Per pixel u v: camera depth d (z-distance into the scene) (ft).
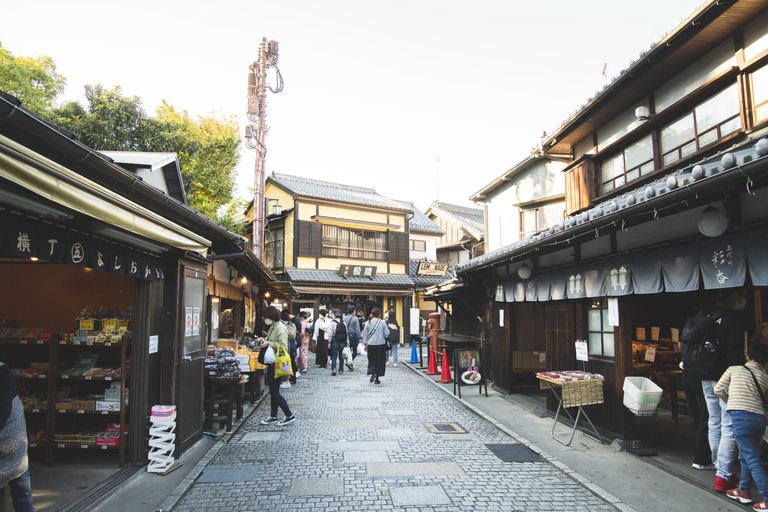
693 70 23.81
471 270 32.50
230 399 21.71
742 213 12.95
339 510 13.52
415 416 25.80
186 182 48.65
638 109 26.63
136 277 15.21
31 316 19.86
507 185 49.90
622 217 14.52
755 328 16.07
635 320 28.81
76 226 11.60
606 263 19.47
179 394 17.40
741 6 19.29
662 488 14.94
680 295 27.91
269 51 44.68
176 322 17.31
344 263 73.72
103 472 15.52
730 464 14.15
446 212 99.66
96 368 17.24
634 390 17.66
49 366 16.37
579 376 20.56
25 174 7.75
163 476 15.72
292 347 36.45
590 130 32.91
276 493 14.74
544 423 23.81
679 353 26.13
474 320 40.45
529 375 33.96
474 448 19.75
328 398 31.09
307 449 19.52
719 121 21.95
